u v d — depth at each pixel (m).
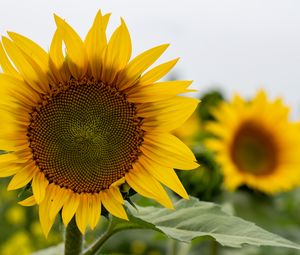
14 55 0.71
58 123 0.75
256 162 1.49
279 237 0.71
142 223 0.73
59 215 0.74
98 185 0.74
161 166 0.74
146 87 0.73
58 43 0.71
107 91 0.74
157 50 0.72
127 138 0.75
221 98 2.09
